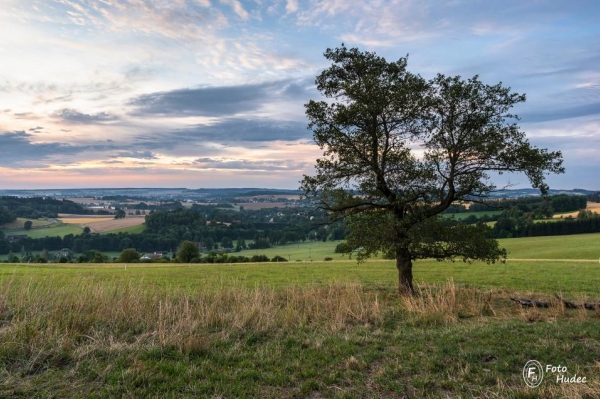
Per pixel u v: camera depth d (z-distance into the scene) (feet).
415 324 31.17
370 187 50.21
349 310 33.45
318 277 85.25
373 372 20.39
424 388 18.17
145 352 22.21
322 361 21.74
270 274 95.14
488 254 47.03
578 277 78.38
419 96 44.80
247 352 23.31
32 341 22.26
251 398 17.35
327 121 47.91
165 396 17.19
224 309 34.01
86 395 17.21
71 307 30.50
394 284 64.85
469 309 37.09
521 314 34.01
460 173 46.14
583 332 26.58
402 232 46.26
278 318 31.32
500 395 17.30
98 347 22.59
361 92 43.86
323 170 49.39
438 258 50.03
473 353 22.58
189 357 22.20
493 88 43.24
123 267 135.54
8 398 16.67
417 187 48.24
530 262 128.77
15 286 38.19
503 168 44.16
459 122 44.80
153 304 32.76
